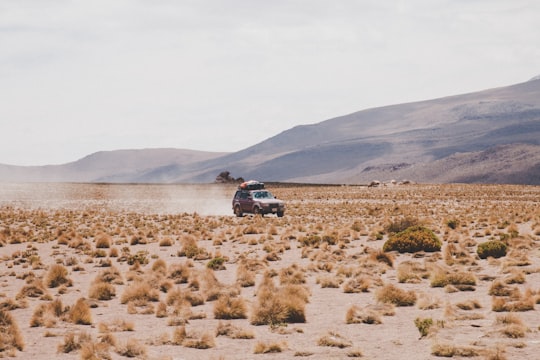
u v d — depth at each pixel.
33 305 19.86
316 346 14.06
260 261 28.36
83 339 14.36
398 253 31.73
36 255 33.66
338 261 29.08
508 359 12.36
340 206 75.19
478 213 61.38
